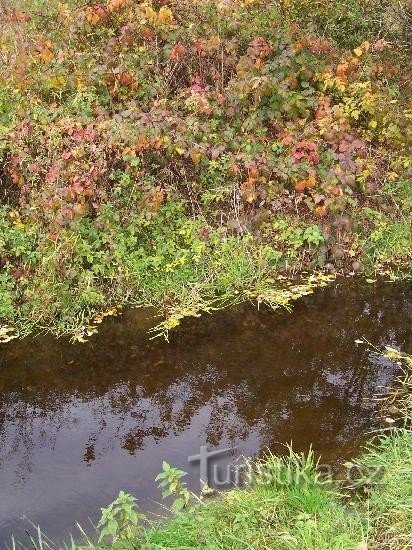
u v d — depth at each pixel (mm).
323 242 7145
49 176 6418
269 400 5051
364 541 3260
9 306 6168
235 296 6676
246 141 7215
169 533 3520
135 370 5559
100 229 6676
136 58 7348
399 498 3551
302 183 6953
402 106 7887
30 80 7293
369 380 5250
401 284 6902
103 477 4277
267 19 7875
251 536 3387
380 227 7348
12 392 5309
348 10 8539
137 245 6898
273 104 7391
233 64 7555
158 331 6121
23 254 6508
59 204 6348
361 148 7254
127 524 3408
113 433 4758
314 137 7129
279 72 7344
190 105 7105
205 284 6723
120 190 6691
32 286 6309
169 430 4758
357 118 7426
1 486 4223
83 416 4988
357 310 6434
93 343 5941
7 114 7043
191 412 4969
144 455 4484
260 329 6137
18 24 7867
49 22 7891
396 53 8523
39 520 3904
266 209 7129
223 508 3688
